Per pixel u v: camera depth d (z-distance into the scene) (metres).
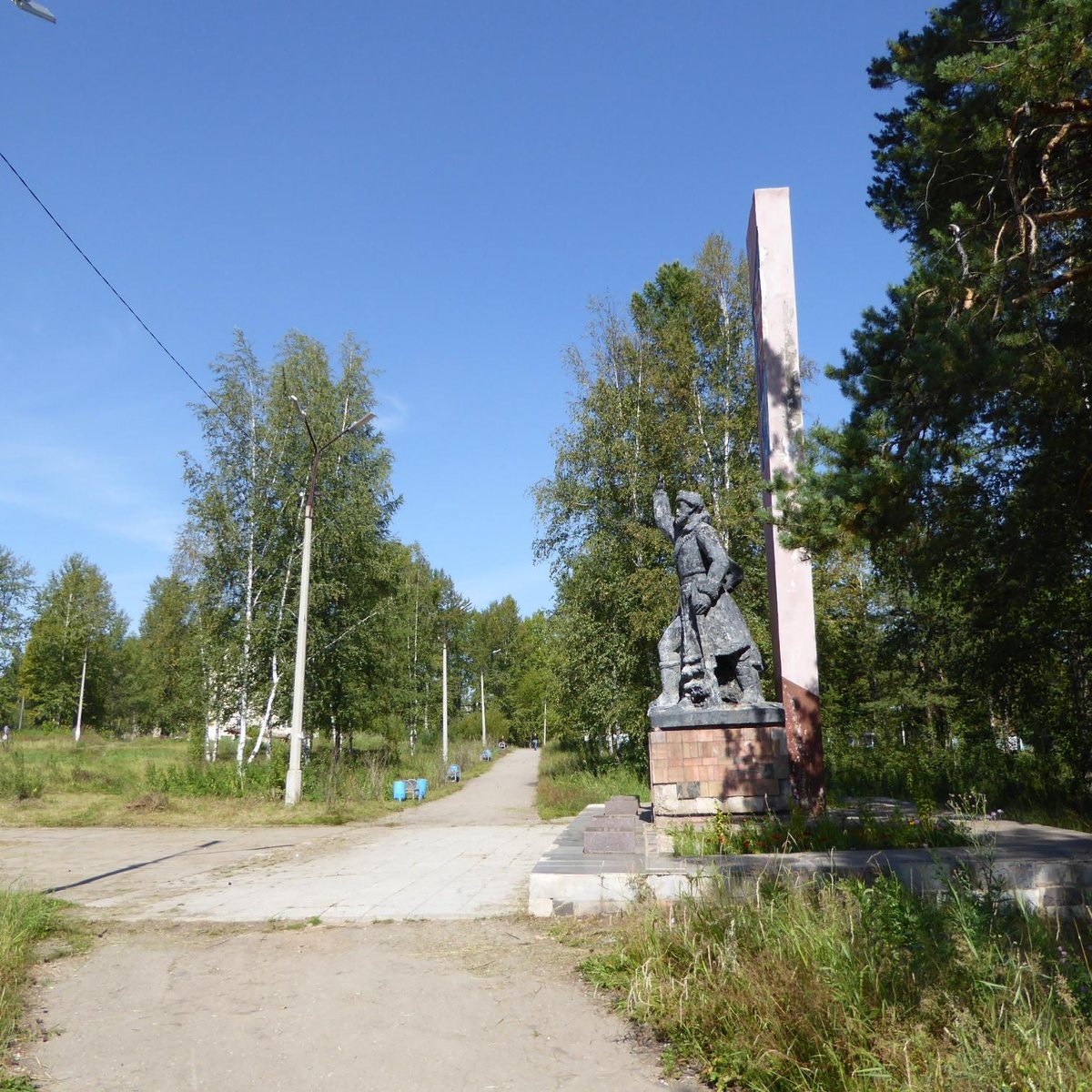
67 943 7.14
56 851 13.95
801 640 11.53
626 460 24.45
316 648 27.66
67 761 34.03
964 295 8.41
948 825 8.48
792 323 12.53
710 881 6.63
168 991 5.83
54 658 63.72
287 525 28.38
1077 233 10.08
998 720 20.80
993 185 9.76
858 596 26.25
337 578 28.67
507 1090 4.16
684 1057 4.46
